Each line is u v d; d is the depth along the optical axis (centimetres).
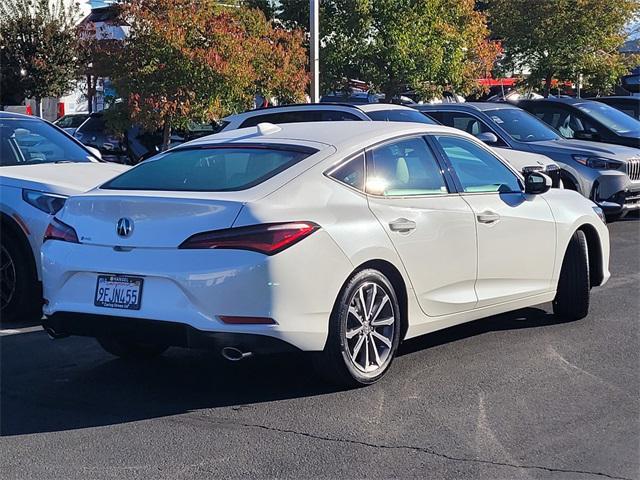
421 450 462
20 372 618
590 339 681
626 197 1234
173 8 1413
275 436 485
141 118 1404
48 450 471
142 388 580
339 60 1875
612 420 503
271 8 2022
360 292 545
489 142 1287
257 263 492
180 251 505
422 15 1847
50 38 2120
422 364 616
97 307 528
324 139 588
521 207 672
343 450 464
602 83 2372
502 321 744
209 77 1408
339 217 536
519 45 2231
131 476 435
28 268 746
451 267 609
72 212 560
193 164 585
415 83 1886
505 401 537
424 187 609
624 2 2148
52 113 2655
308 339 514
